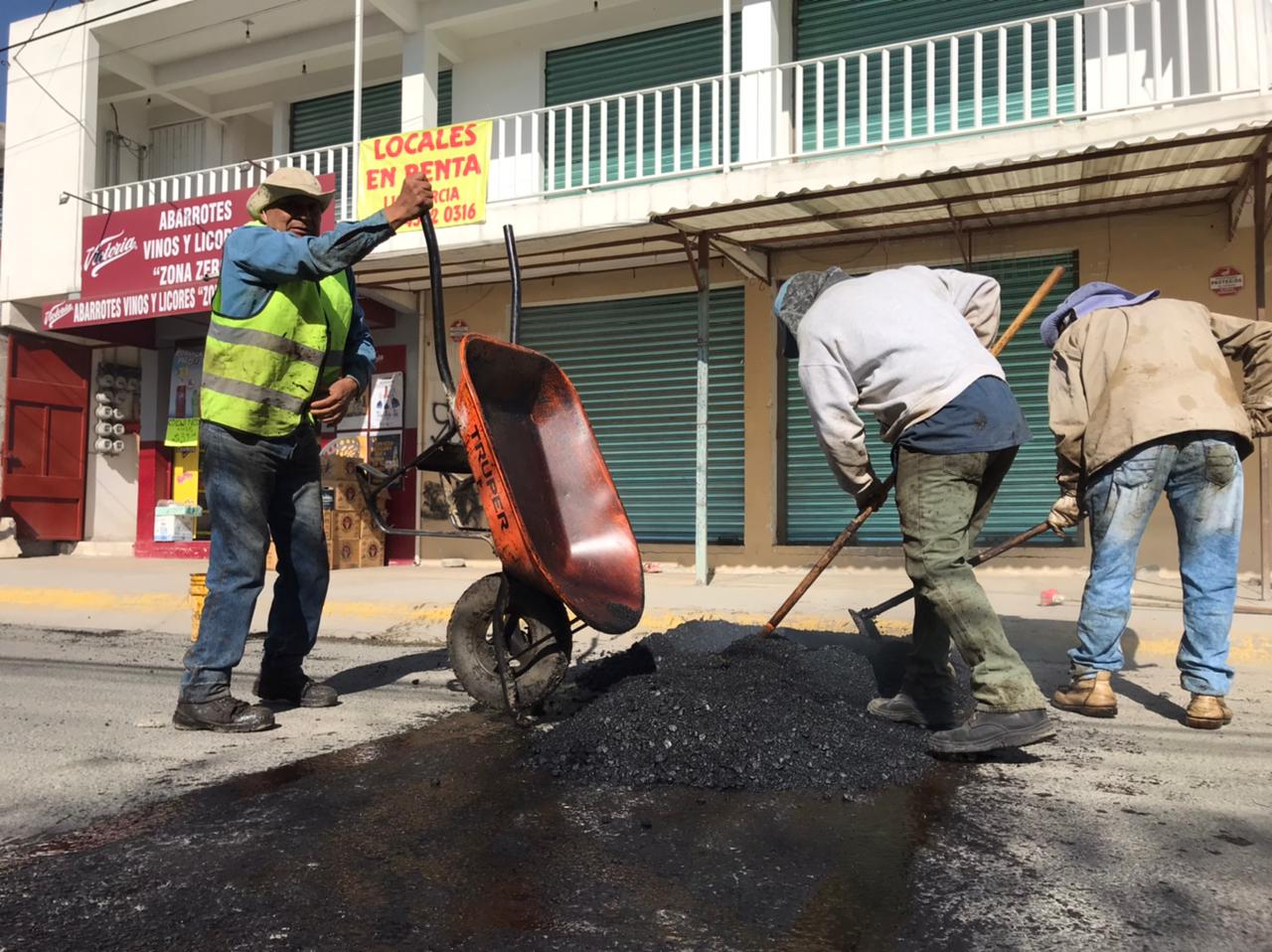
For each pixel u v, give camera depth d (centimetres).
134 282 1061
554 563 329
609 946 172
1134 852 218
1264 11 656
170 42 1169
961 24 870
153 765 292
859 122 902
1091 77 812
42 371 1208
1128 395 342
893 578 828
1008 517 820
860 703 340
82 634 612
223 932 178
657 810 248
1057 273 356
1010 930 179
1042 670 452
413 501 1043
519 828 235
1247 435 334
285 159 1044
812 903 190
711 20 990
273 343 335
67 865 210
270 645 379
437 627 618
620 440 981
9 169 1166
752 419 907
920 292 300
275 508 370
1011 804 254
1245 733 333
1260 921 182
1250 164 600
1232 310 742
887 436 298
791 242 850
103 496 1269
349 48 1119
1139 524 349
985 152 729
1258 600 618
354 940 174
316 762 295
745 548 905
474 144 895
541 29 1049
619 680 382
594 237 862
